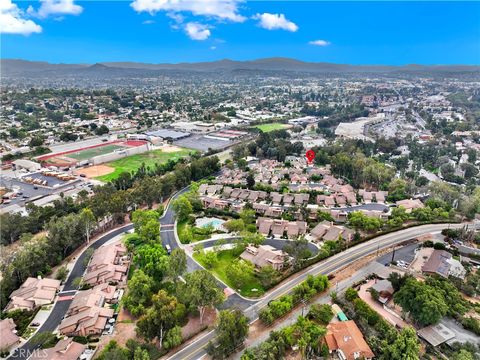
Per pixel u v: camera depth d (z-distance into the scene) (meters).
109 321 107.38
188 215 181.38
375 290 116.69
